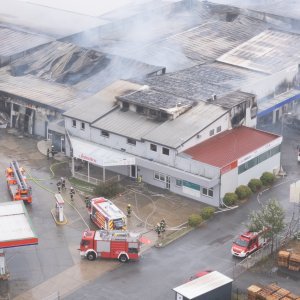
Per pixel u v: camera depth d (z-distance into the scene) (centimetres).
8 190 10100
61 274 8044
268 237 8475
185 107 10675
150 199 9888
